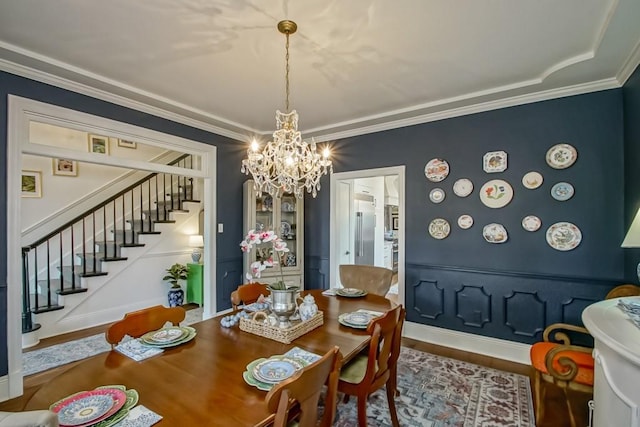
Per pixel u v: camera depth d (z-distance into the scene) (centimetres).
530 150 290
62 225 434
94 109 282
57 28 194
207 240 392
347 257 477
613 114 256
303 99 306
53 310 363
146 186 532
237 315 194
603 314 144
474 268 317
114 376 125
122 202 501
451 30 196
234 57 229
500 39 205
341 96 299
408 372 271
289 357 141
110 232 484
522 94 287
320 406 223
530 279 289
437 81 267
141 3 172
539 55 225
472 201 319
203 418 99
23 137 242
